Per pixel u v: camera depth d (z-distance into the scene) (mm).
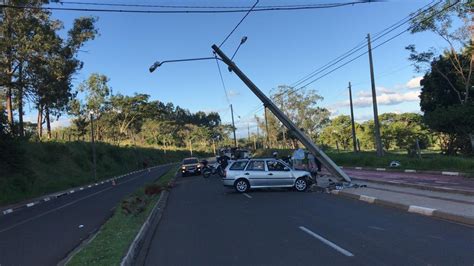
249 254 8375
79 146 56281
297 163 26359
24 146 39531
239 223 12211
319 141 95688
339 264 7324
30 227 14281
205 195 21328
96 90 80188
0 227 14969
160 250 9172
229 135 150750
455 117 34938
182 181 34438
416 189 17969
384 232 9859
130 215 13758
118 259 7859
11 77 34438
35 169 39188
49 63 34312
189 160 43375
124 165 69500
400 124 73500
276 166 21578
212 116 172250
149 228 12219
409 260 7375
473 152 35375
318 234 10000
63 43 37875
